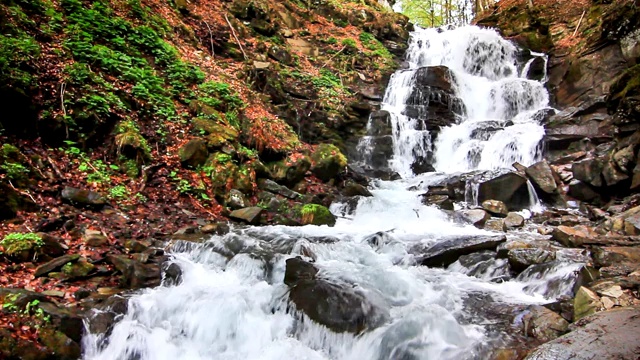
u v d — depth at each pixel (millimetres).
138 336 5000
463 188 10820
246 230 7945
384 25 20484
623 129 9602
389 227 9023
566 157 11453
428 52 19578
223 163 9195
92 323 4836
